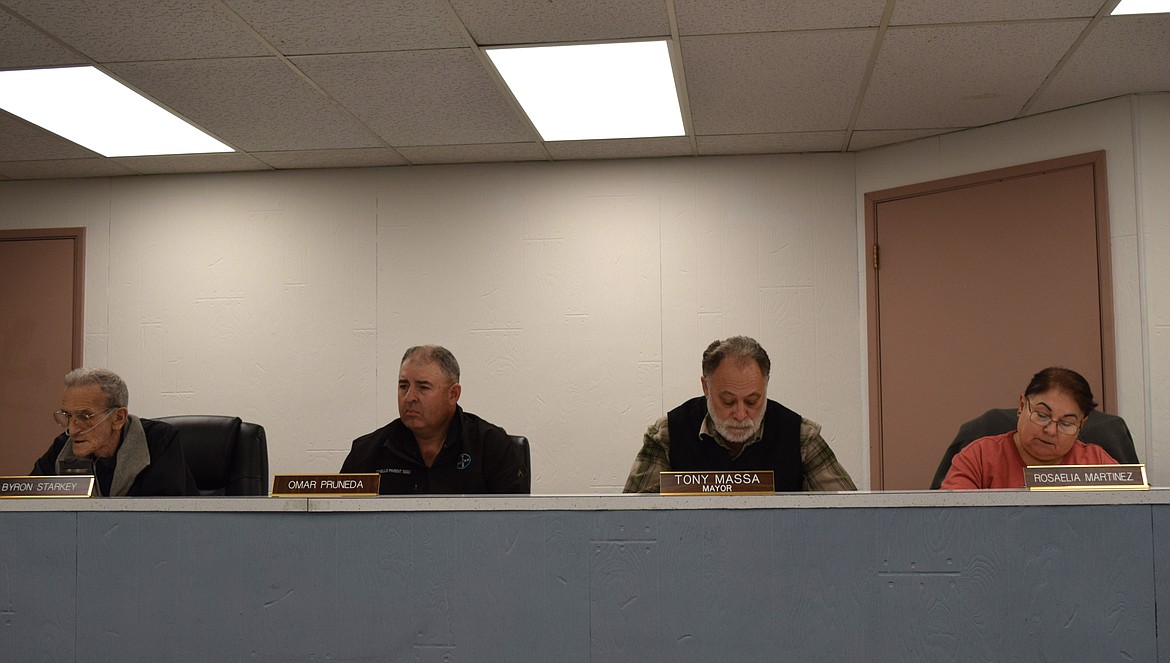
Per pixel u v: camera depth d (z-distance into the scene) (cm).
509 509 170
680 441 228
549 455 417
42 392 440
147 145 397
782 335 409
